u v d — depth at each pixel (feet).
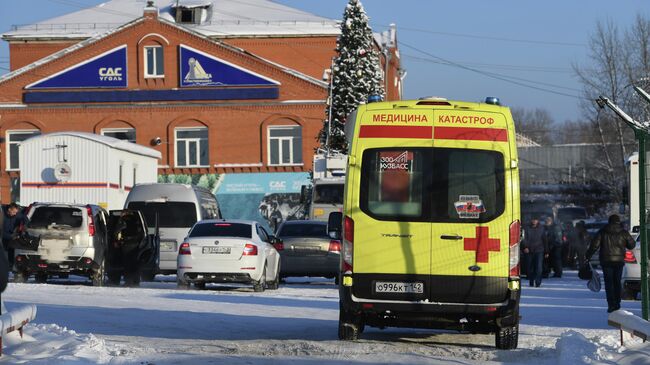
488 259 45.55
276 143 234.17
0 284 36.04
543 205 198.59
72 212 94.53
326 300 78.54
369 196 46.03
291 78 233.14
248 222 93.35
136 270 103.30
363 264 45.85
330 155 146.20
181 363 39.37
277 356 42.80
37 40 273.13
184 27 235.81
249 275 88.33
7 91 239.09
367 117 46.42
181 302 73.31
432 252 45.60
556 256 137.39
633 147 224.53
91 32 272.92
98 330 53.16
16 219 104.32
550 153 384.47
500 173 45.75
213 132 235.20
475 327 48.67
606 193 272.72
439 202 45.70
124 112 237.66
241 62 234.79
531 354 44.75
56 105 238.27
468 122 46.14
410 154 46.01
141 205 111.24
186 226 110.73
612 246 70.38
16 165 238.27
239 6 276.00
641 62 201.87
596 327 59.52
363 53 220.23
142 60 237.25
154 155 180.34
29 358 39.19
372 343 48.57
